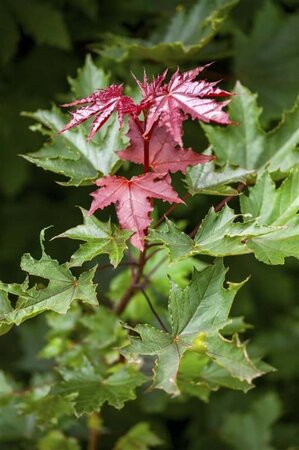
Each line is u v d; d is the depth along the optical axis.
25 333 5.43
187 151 3.24
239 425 5.59
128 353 2.98
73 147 3.58
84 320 4.07
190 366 3.57
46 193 6.08
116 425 5.87
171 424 6.59
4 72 5.68
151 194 3.02
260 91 5.32
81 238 3.08
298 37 5.36
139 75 5.05
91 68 4.06
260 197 3.29
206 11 4.90
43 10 5.25
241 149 3.70
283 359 6.08
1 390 4.09
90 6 5.38
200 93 2.85
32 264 3.07
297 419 6.32
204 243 3.03
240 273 6.02
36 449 4.61
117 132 3.51
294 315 6.25
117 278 4.33
